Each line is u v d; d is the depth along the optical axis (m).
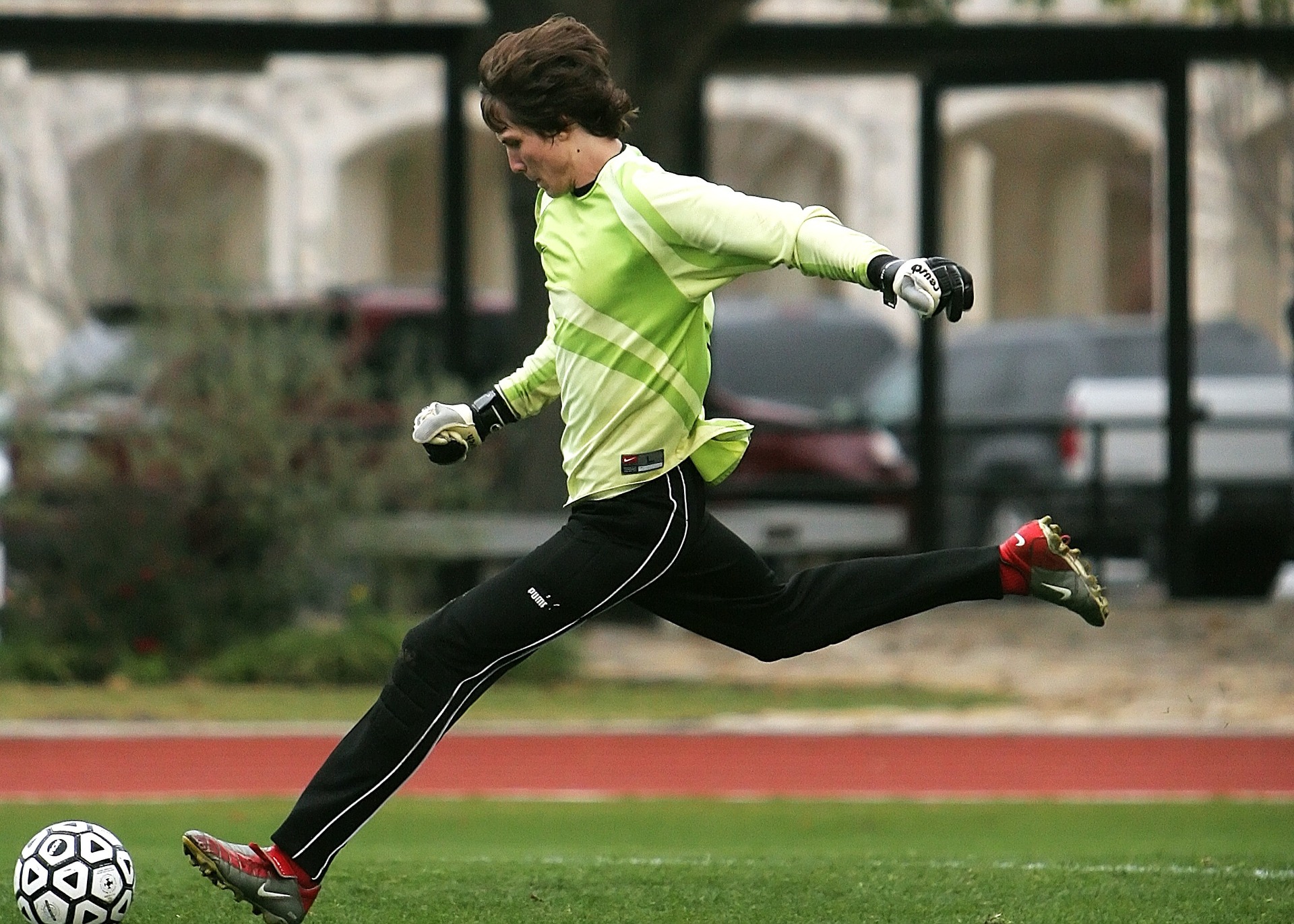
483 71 16.42
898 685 48.06
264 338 51.59
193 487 49.44
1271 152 87.31
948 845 28.70
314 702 45.66
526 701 45.84
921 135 59.88
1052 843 28.78
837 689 47.59
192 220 58.66
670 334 16.31
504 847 28.81
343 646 48.62
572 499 16.94
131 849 27.92
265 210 106.31
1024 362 73.38
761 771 37.44
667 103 54.12
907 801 34.22
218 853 16.83
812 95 113.50
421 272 110.81
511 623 16.77
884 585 17.20
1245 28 57.41
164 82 101.81
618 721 42.88
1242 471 66.38
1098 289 100.94
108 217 96.56
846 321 84.25
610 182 16.19
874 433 66.25
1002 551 17.16
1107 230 100.62
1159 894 21.11
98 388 50.81
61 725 42.34
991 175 101.19
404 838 30.12
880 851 27.44
